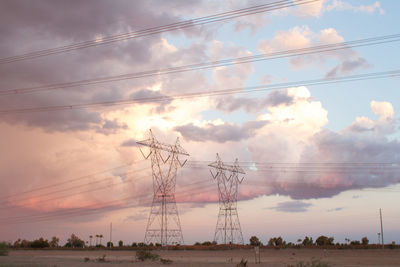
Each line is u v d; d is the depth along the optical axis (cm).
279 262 6550
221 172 12769
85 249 17125
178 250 14400
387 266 5547
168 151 11525
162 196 11456
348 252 11956
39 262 6238
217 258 8456
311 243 18388
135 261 6981
